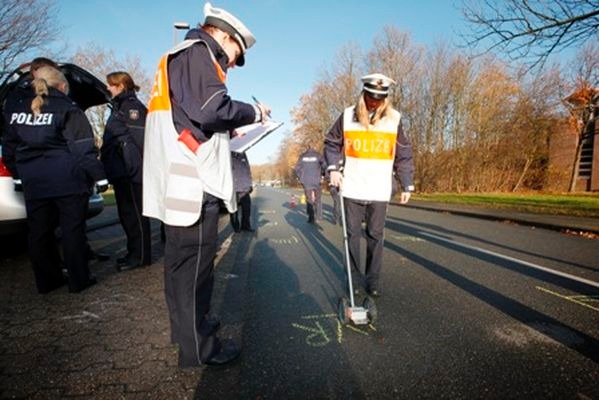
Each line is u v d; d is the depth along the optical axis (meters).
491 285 3.54
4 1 13.52
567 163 25.42
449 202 15.52
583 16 6.56
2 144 3.22
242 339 2.39
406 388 1.84
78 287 3.20
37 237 3.10
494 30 7.55
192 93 1.72
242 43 1.99
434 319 2.72
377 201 3.18
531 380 1.91
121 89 3.84
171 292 2.02
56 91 2.98
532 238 6.33
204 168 1.83
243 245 5.59
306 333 2.48
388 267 4.25
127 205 3.90
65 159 3.01
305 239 6.20
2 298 3.06
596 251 5.18
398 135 3.25
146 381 1.88
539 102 23.83
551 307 2.95
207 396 1.76
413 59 23.88
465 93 23.97
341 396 1.78
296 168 8.64
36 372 1.94
